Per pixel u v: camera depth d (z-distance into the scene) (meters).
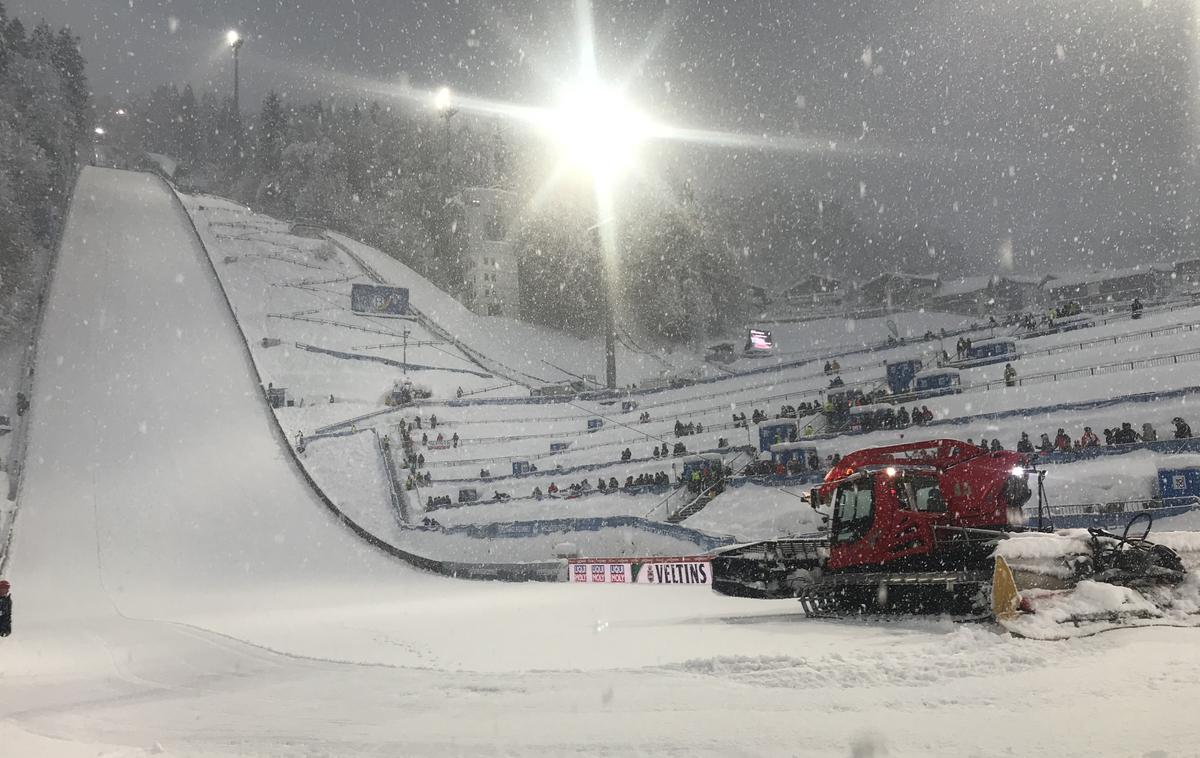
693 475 41.62
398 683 10.95
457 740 7.36
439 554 42.75
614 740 6.93
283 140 180.25
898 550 14.57
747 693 8.55
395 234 145.38
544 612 21.70
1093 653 9.38
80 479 50.75
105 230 110.19
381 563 42.22
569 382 95.31
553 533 39.81
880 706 7.56
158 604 31.56
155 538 43.69
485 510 46.62
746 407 59.09
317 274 112.31
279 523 47.47
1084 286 103.94
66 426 58.84
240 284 99.69
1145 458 30.11
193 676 13.39
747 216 194.38
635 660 11.96
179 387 69.19
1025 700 7.38
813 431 45.03
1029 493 14.57
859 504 15.30
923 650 10.27
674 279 129.25
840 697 8.06
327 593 33.91
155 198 130.50
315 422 66.31
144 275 95.88
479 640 16.20
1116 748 5.77
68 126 147.75
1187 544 12.65
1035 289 114.00
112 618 26.67
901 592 14.16
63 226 109.00
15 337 79.31
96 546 42.09
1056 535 12.15
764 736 6.73
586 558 33.56
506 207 130.88
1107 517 27.41
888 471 14.88
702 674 9.80
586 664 11.89
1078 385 38.97
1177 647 9.27
